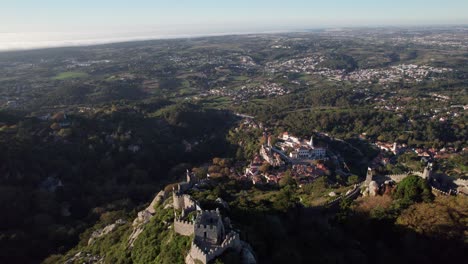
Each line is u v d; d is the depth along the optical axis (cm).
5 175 17925
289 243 9669
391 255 10269
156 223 10400
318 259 9525
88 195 19675
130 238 11450
